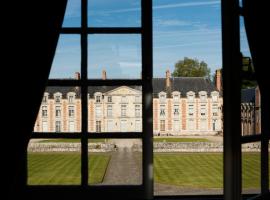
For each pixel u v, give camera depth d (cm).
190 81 7106
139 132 240
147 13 240
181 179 2530
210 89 7006
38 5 204
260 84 236
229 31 223
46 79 211
